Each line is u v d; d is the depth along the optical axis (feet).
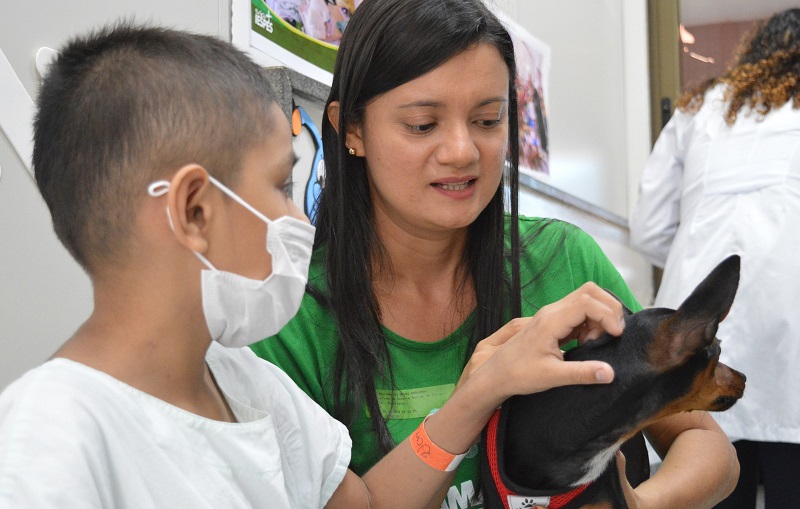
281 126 2.89
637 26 13.15
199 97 2.66
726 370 3.56
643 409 3.37
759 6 13.58
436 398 4.17
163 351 2.71
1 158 4.03
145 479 2.46
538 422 3.48
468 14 3.84
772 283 7.27
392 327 4.28
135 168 2.59
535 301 4.53
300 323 4.14
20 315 4.10
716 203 8.03
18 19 4.08
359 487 3.56
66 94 2.67
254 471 2.77
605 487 3.56
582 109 11.44
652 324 3.41
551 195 9.56
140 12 4.71
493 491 3.59
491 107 3.90
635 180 13.26
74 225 2.67
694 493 4.15
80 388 2.42
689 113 9.07
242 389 3.21
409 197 3.97
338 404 4.02
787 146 7.79
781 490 7.16
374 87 3.89
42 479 2.14
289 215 2.88
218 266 2.73
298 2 5.96
